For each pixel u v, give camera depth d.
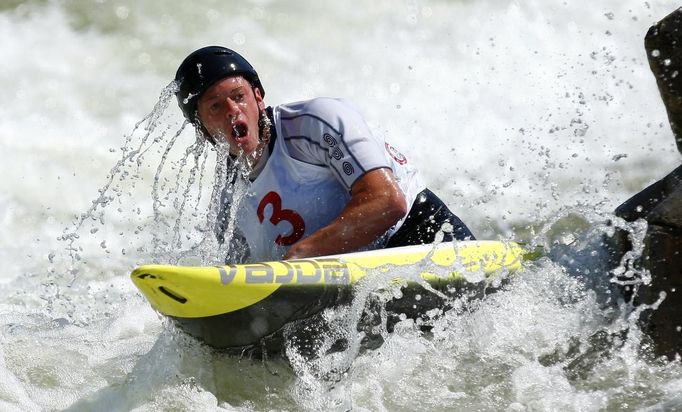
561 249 12.90
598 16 34.97
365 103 31.69
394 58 34.66
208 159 26.77
